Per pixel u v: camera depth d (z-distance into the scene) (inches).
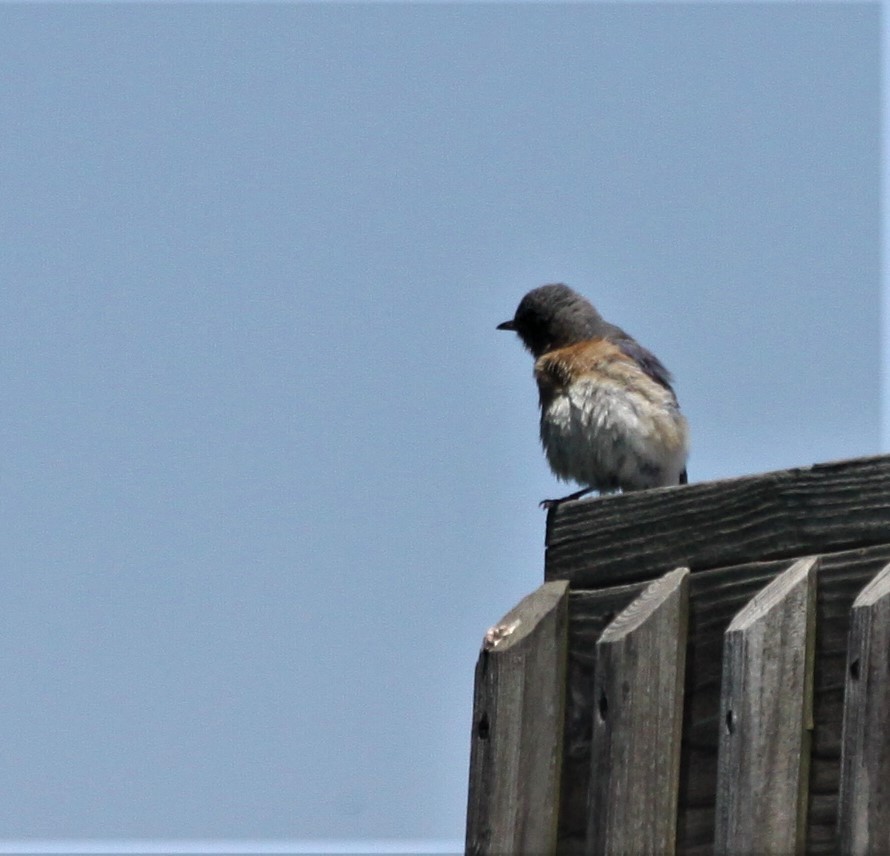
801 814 365.4
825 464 390.9
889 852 338.3
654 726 390.6
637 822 384.2
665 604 398.3
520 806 408.2
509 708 413.4
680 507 417.7
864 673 346.3
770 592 379.2
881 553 374.0
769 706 367.6
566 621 427.2
